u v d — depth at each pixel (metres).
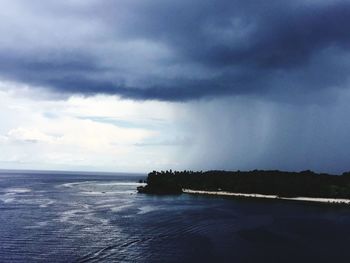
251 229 88.06
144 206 132.00
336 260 62.19
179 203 144.62
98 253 64.00
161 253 64.31
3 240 72.94
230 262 59.78
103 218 101.50
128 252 64.81
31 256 62.09
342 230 88.75
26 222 93.56
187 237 77.50
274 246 70.81
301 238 78.56
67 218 100.75
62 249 66.44
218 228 88.44
